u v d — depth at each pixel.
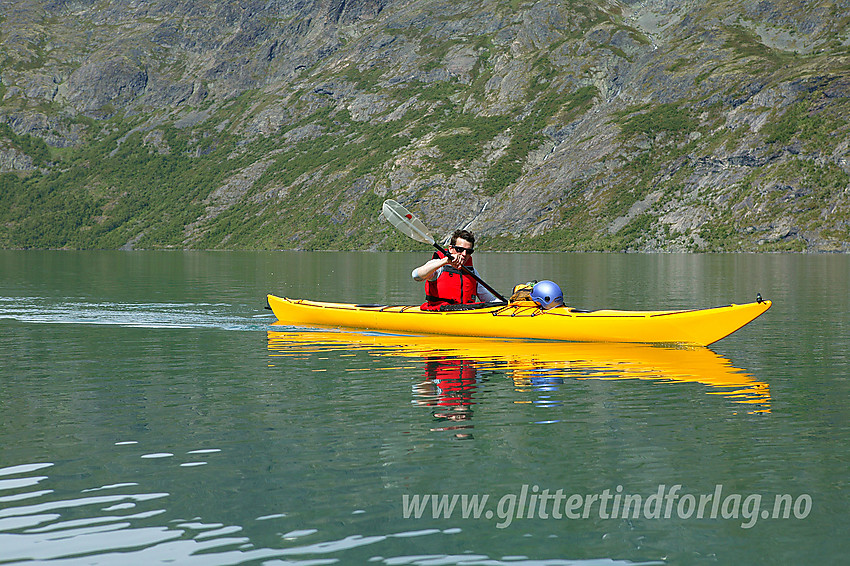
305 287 32.06
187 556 4.50
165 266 61.59
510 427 7.34
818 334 14.80
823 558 4.47
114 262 73.50
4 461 6.29
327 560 4.45
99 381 9.92
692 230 151.12
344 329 15.64
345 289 30.73
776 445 6.72
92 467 6.12
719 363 11.25
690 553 4.55
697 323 12.42
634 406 8.27
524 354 12.10
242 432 7.20
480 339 13.80
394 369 10.74
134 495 5.48
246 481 5.77
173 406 8.38
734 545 4.66
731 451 6.54
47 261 76.06
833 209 138.12
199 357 11.97
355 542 4.69
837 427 7.34
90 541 4.70
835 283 33.88
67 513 5.14
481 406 8.29
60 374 10.45
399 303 23.36
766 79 177.62
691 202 159.75
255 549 4.59
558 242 164.88
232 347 13.12
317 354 12.20
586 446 6.68
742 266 60.41
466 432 7.17
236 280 38.03
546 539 4.75
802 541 4.71
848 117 151.88
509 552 4.56
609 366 10.91
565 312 13.40
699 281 36.72
